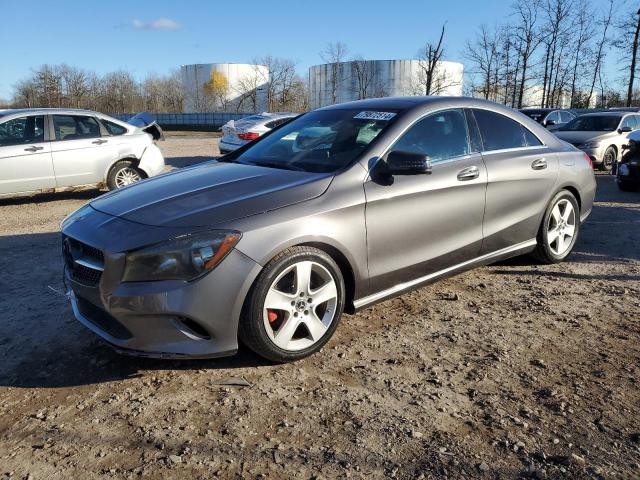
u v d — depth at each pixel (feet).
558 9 111.96
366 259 11.73
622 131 44.47
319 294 11.09
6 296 14.89
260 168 12.81
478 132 14.56
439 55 101.60
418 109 13.48
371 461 8.05
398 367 10.82
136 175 31.22
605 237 20.93
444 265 13.55
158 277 9.66
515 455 8.15
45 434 8.80
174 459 8.13
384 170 12.00
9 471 7.93
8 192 27.40
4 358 11.32
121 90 202.18
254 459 8.12
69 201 31.09
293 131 14.71
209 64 229.86
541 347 11.66
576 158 17.29
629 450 8.23
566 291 14.97
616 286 15.33
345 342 11.93
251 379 10.40
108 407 9.52
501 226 14.80
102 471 7.91
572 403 9.49
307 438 8.61
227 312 9.94
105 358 11.26
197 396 9.84
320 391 9.96
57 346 11.82
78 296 10.76
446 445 8.39
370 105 14.35
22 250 19.85
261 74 213.66
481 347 11.66
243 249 9.95
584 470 7.80
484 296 14.66
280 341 10.66
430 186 12.71
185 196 11.09
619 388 9.97
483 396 9.75
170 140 99.35
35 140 28.02
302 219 10.61
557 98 121.39
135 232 9.92
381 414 9.23
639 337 12.07
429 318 13.21
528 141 16.11
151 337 9.78
